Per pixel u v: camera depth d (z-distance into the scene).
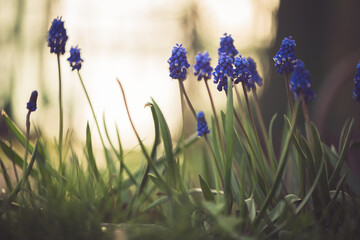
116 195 0.56
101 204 0.54
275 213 0.47
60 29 0.52
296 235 0.44
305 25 1.97
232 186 0.51
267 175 0.54
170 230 0.46
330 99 0.74
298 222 0.45
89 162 0.55
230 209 0.48
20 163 0.56
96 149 0.71
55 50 0.53
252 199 0.48
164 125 0.51
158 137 0.57
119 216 0.52
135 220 0.49
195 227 0.45
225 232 0.43
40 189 0.53
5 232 0.44
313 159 0.49
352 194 0.51
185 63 0.50
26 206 0.47
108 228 0.47
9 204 0.49
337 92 0.74
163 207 0.58
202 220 0.46
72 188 0.53
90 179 0.55
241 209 0.46
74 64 0.53
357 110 1.41
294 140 0.48
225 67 0.49
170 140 0.51
